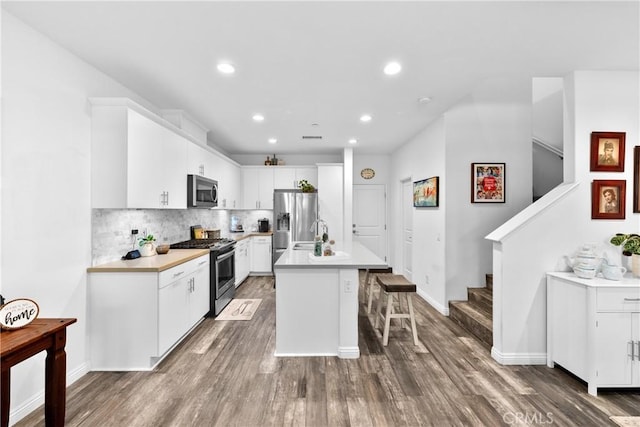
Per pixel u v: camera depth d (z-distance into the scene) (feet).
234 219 20.70
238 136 15.96
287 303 9.00
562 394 7.02
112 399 6.84
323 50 7.36
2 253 5.93
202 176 12.98
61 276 7.21
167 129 10.31
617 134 8.31
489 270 12.39
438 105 11.23
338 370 8.11
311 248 12.94
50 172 6.90
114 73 8.57
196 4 5.68
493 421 6.09
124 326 8.14
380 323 11.47
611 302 7.00
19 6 5.73
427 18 6.11
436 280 13.25
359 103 11.02
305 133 15.37
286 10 5.86
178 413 6.35
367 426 5.95
